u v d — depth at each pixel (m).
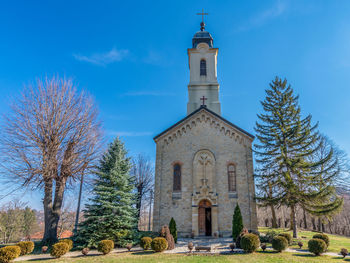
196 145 28.28
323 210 23.27
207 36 38.66
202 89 35.03
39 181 20.84
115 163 23.06
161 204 26.47
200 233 25.81
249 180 26.31
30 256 18.00
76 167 22.47
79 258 16.94
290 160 24.77
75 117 23.33
